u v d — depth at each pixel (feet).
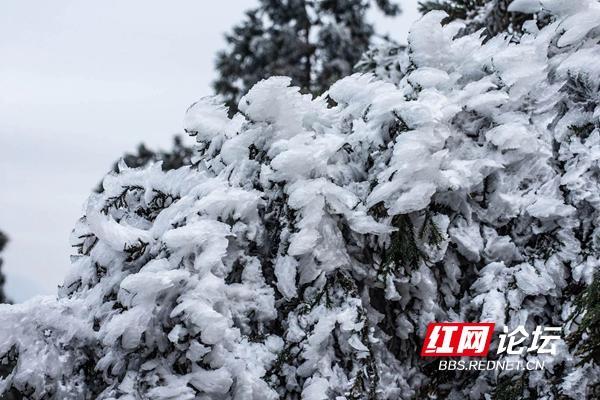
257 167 8.45
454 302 8.46
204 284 7.29
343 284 7.92
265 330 7.93
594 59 8.79
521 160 8.59
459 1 17.13
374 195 7.92
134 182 8.80
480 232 8.54
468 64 9.20
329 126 9.12
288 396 7.59
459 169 8.22
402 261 8.16
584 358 7.38
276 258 8.11
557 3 9.26
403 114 8.13
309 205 7.84
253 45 56.24
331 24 55.36
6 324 7.27
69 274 8.27
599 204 8.06
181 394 6.91
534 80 8.75
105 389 7.23
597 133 8.48
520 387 7.77
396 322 8.37
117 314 7.31
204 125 9.02
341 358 7.66
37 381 7.08
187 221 7.78
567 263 8.16
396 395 8.00
